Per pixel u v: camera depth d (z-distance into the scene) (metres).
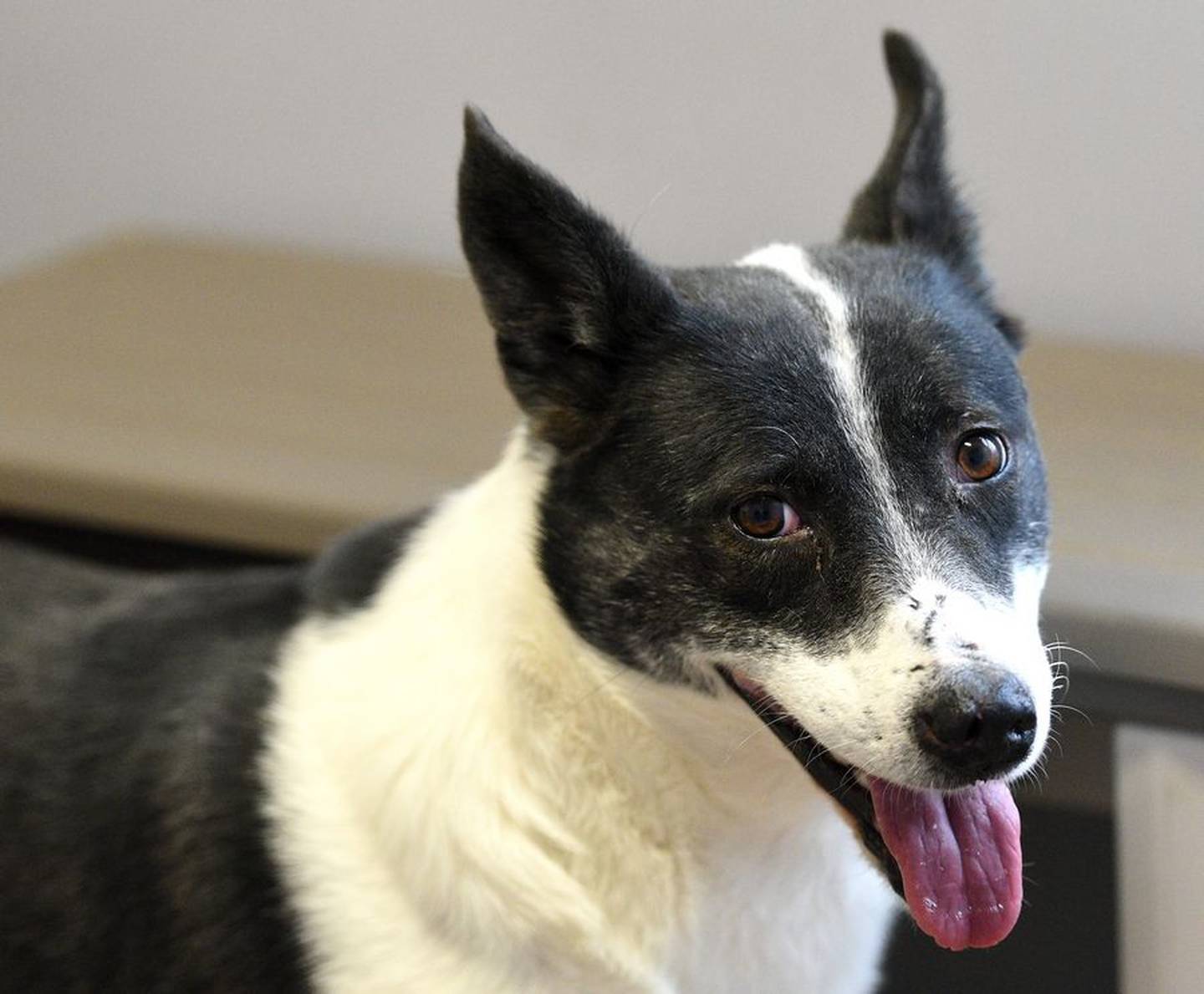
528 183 1.17
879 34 1.97
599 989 1.22
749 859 1.24
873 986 1.52
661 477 1.16
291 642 1.35
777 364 1.15
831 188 2.08
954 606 1.06
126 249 2.40
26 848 1.32
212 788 1.28
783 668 1.11
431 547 1.33
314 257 2.38
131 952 1.29
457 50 2.15
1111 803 1.72
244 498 1.79
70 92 2.36
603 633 1.18
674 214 2.16
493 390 2.00
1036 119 1.97
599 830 1.20
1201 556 1.62
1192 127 1.91
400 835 1.21
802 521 1.12
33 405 1.94
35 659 1.41
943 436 1.13
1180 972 1.49
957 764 1.02
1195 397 1.93
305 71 2.24
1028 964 1.75
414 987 1.20
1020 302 2.07
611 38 2.07
